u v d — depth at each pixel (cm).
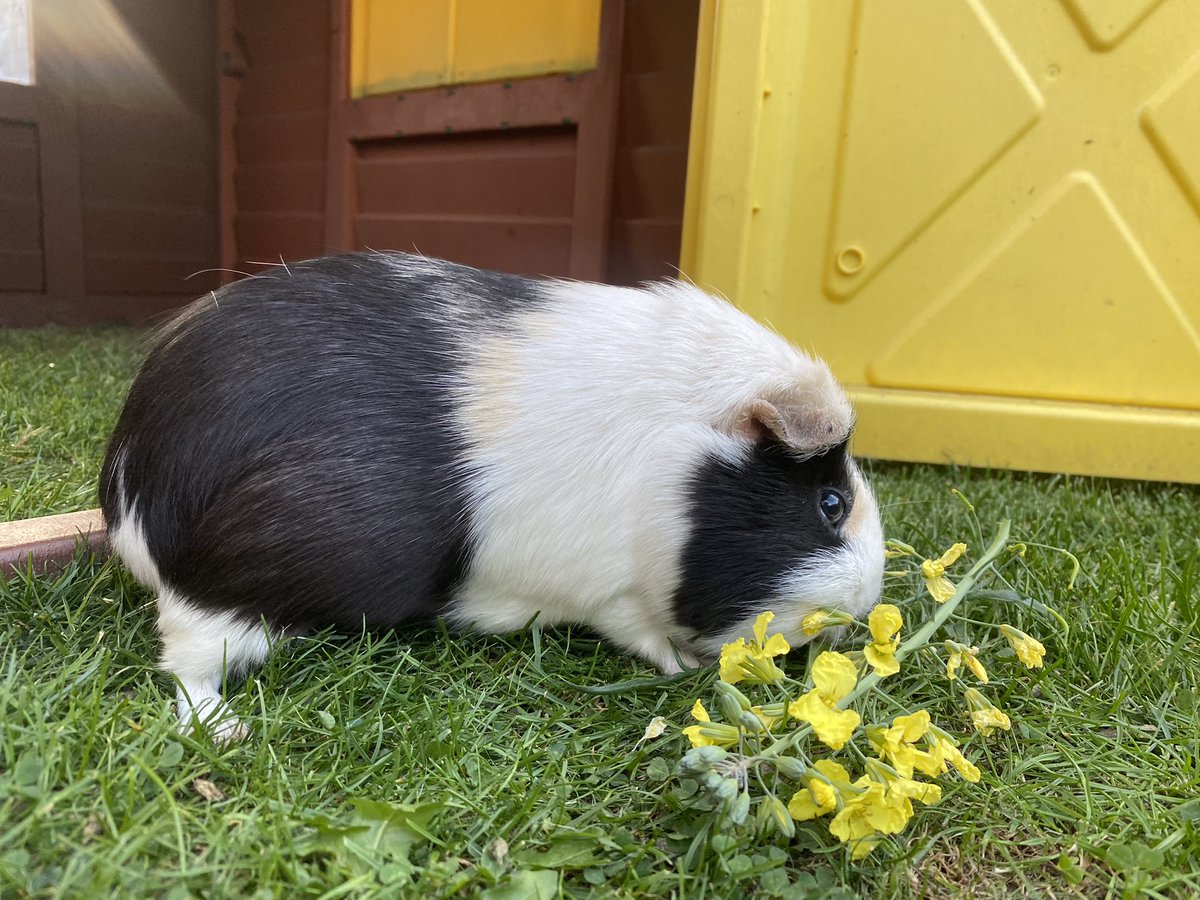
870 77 42
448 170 72
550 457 24
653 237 60
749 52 40
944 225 43
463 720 22
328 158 80
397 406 24
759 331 26
